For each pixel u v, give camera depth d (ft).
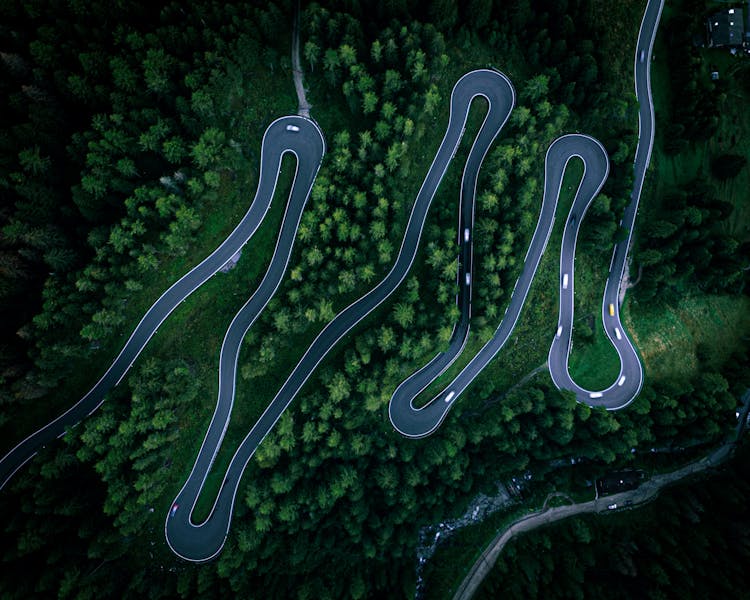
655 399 304.30
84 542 240.73
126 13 235.20
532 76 296.30
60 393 259.39
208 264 278.05
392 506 287.48
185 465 279.08
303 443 275.39
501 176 274.98
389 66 267.18
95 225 242.37
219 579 261.44
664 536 298.76
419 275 298.56
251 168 278.46
